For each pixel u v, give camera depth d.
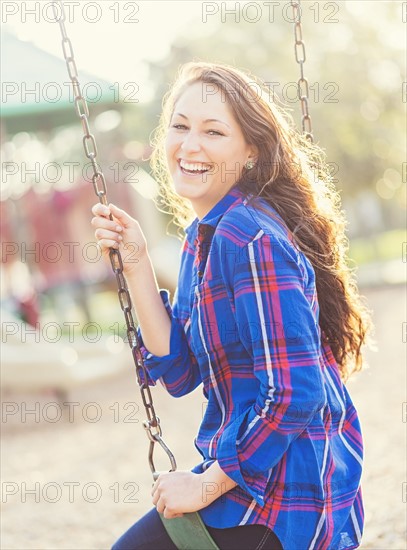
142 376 2.82
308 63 24.38
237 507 2.57
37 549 5.70
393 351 12.59
